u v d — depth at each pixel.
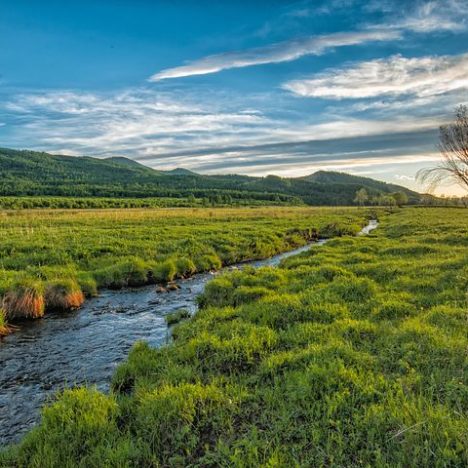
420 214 53.88
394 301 9.41
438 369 5.75
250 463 4.11
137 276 16.03
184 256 19.83
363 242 23.03
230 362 6.89
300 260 16.62
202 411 5.20
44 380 7.60
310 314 9.02
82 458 4.58
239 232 29.78
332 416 4.80
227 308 10.43
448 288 10.45
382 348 6.75
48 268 15.21
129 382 7.20
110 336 10.05
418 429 4.26
